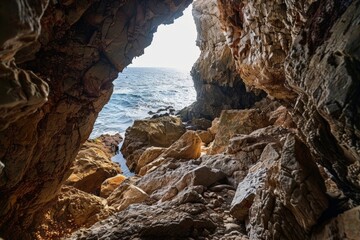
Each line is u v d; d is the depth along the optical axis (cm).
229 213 741
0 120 288
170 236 622
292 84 508
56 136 779
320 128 419
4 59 242
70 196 1091
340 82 341
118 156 2269
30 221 834
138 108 4434
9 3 210
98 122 3484
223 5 1233
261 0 834
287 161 526
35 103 289
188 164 1218
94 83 829
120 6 777
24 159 637
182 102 5222
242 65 1245
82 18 741
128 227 670
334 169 445
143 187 1165
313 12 467
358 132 330
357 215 412
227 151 1177
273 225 534
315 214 483
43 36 644
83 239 670
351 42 332
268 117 1680
